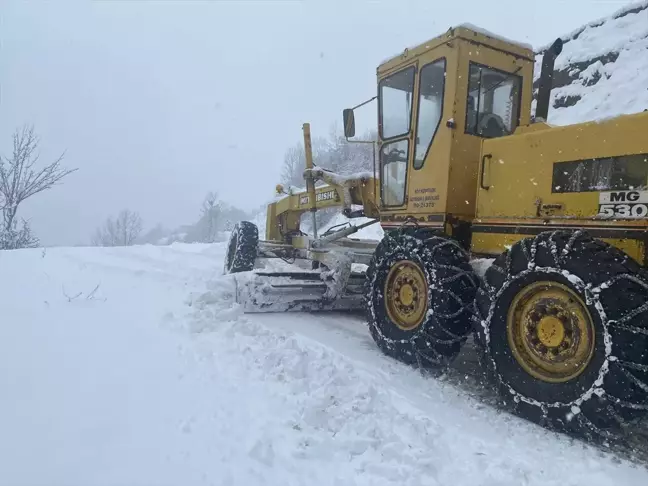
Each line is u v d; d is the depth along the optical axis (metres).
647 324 2.49
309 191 6.05
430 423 2.78
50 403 2.64
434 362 3.62
